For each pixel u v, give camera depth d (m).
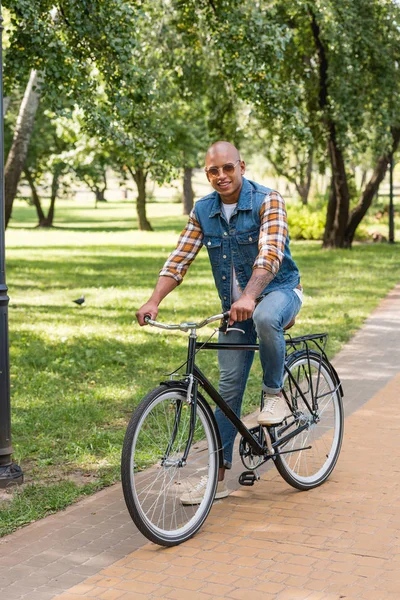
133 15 9.68
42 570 3.68
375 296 13.88
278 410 4.32
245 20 11.54
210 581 3.51
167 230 38.06
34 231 38.47
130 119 11.25
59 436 5.92
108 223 45.94
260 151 38.00
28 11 9.16
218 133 23.27
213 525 4.14
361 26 19.39
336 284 15.70
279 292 4.30
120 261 22.41
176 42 16.69
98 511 4.41
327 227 24.89
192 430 4.03
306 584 3.44
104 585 3.50
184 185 52.50
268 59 11.70
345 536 3.94
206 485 4.15
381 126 20.59
